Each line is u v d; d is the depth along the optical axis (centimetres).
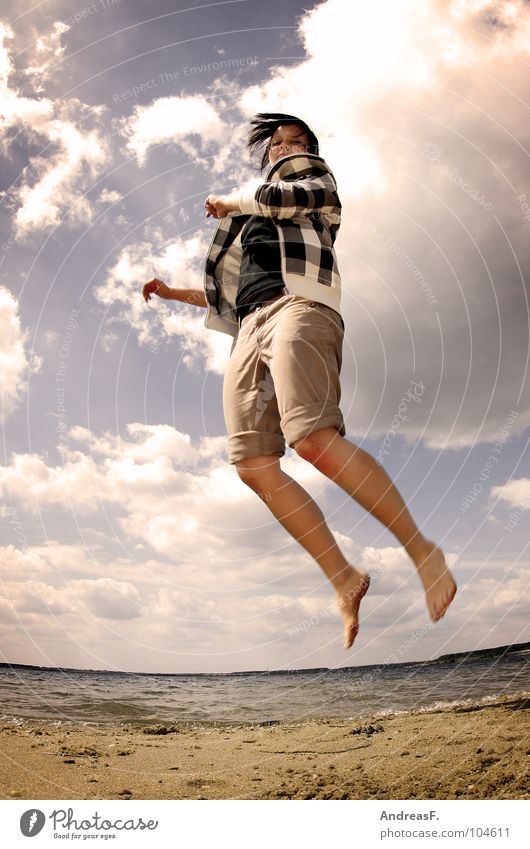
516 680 587
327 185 208
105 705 517
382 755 278
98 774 242
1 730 345
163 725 420
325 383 189
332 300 202
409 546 180
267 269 211
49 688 629
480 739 290
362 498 180
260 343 203
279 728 391
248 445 207
